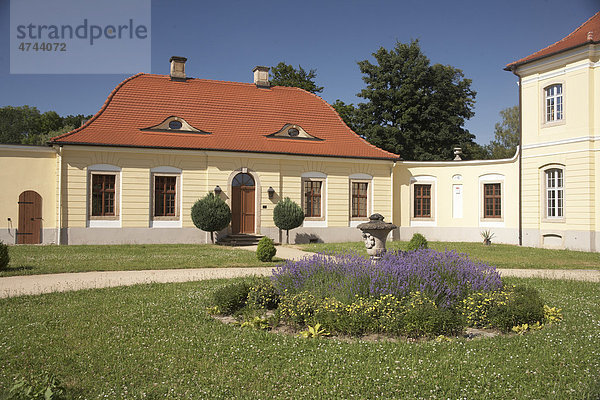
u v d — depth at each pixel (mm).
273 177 23875
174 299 9352
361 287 7871
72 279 11961
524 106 22969
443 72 37438
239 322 7574
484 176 25141
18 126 54688
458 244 23344
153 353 6012
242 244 22406
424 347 6254
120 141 21281
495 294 7934
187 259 16094
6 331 6977
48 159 21000
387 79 37875
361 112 38625
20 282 11445
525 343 6438
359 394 4816
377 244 10625
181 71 25891
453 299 7969
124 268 13773
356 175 25516
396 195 26531
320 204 25031
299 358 5852
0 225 20391
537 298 7961
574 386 4922
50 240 20891
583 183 20297
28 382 4715
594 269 14695
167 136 22547
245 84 27484
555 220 21422
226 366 5590
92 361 5707
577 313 8320
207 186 22734
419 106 37594
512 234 23766
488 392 4840
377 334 7086
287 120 26094
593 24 22438
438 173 26594
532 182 22469
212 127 23938
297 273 8844
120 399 4648
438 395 4812
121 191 21438
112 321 7566
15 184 20594
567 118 21016
